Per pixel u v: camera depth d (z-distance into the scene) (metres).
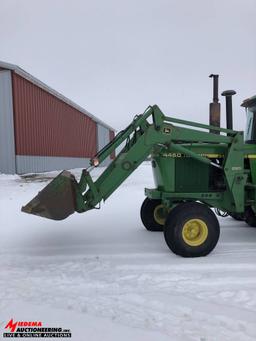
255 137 5.18
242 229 5.73
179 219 4.22
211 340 2.41
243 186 4.66
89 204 4.41
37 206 4.12
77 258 4.29
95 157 4.44
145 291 3.27
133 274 3.71
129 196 9.12
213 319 2.72
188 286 3.38
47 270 3.86
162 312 2.84
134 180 13.77
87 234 5.41
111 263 4.08
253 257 4.25
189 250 4.23
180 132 4.53
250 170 4.82
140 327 2.60
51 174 15.76
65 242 4.98
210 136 4.59
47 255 4.41
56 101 20.05
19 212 6.90
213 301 3.04
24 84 15.88
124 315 2.79
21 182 12.31
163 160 4.74
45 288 3.36
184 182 4.87
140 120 4.50
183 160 4.84
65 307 2.94
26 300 3.09
